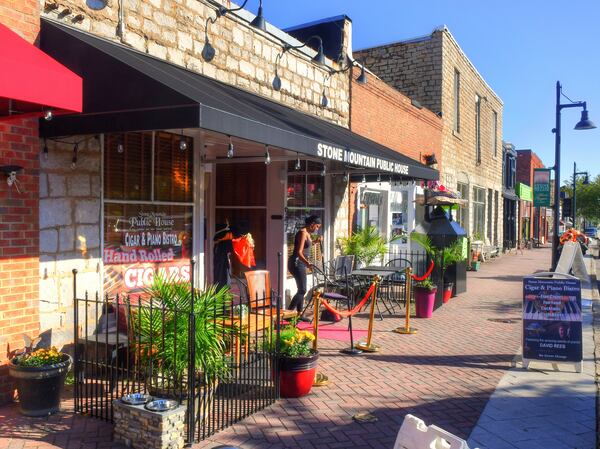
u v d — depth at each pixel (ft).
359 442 15.33
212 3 26.58
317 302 20.83
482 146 80.59
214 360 15.79
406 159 37.55
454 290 42.80
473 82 73.72
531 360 22.85
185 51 25.09
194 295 15.98
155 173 23.56
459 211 70.90
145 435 14.14
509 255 95.96
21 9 17.43
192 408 14.80
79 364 17.30
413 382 20.72
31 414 16.19
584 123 48.78
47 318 18.72
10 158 17.13
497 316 34.45
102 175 20.79
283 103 32.55
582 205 170.50
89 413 16.48
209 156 31.94
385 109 46.57
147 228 23.15
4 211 16.97
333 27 42.96
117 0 21.43
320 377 20.51
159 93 16.51
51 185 18.80
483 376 21.75
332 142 25.16
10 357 17.21
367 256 41.09
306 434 15.78
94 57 17.47
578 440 15.97
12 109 16.83
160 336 15.49
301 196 35.47
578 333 22.50
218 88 23.39
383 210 50.21
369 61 63.93
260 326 20.94
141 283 22.82
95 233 20.49
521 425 16.94
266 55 31.12
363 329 29.43
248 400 18.04
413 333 28.84
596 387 20.70
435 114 58.23
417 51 61.00
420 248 43.34
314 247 36.91
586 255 106.52
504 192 101.76
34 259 17.93
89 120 17.40
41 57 14.79
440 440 9.99
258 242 33.55
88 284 20.20
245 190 33.91
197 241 25.75
